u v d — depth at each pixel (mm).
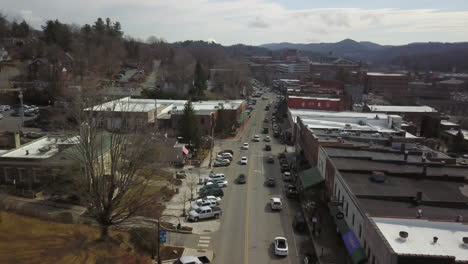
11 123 93500
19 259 29297
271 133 106688
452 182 40812
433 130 104438
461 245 26734
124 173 37781
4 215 36562
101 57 167625
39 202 46062
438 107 154500
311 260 36156
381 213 32125
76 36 195750
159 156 56969
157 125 85438
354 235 34656
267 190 57688
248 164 73062
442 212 32875
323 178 51719
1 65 145625
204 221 45594
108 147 49969
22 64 144750
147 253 35844
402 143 60969
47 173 49812
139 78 170875
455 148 91750
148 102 109312
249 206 50875
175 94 135750
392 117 80562
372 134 67312
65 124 79312
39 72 126875
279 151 85188
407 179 41375
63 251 31750
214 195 53750
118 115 66750
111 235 36844
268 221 46031
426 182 40562
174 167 68562
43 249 31500
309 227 43062
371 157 48812
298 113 96000
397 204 34438
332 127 73750
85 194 37812
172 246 38562
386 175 42281
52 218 38469
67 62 152250
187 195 53750
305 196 53750
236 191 56969
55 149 55719
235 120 107625
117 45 195250
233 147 88438
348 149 54562
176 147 69125
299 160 70500
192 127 78188
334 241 39594
